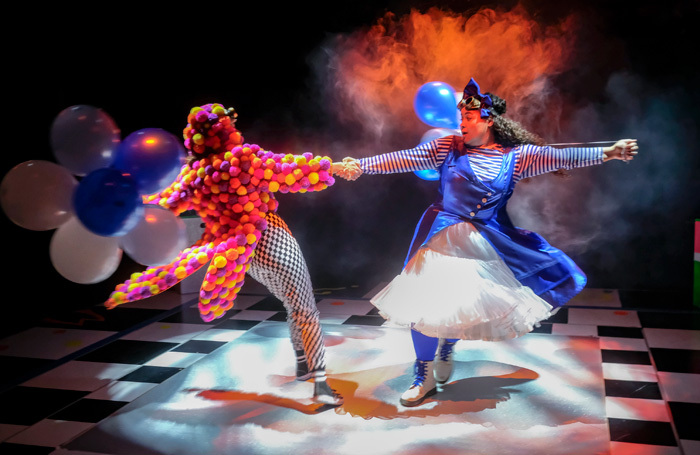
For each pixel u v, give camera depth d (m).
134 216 2.10
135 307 4.39
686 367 3.10
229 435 2.44
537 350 3.39
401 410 2.64
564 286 2.71
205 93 5.13
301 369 2.98
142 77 4.95
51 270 4.35
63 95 4.32
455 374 3.06
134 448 2.34
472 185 2.64
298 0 4.90
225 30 5.02
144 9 4.85
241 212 2.52
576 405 2.67
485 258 2.61
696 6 4.20
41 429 2.51
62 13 4.27
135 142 2.16
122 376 3.10
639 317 3.97
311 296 2.72
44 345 3.58
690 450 2.25
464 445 2.33
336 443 2.36
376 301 2.70
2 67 3.87
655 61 4.32
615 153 2.59
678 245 4.47
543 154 2.64
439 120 3.12
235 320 4.05
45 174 2.13
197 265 2.45
